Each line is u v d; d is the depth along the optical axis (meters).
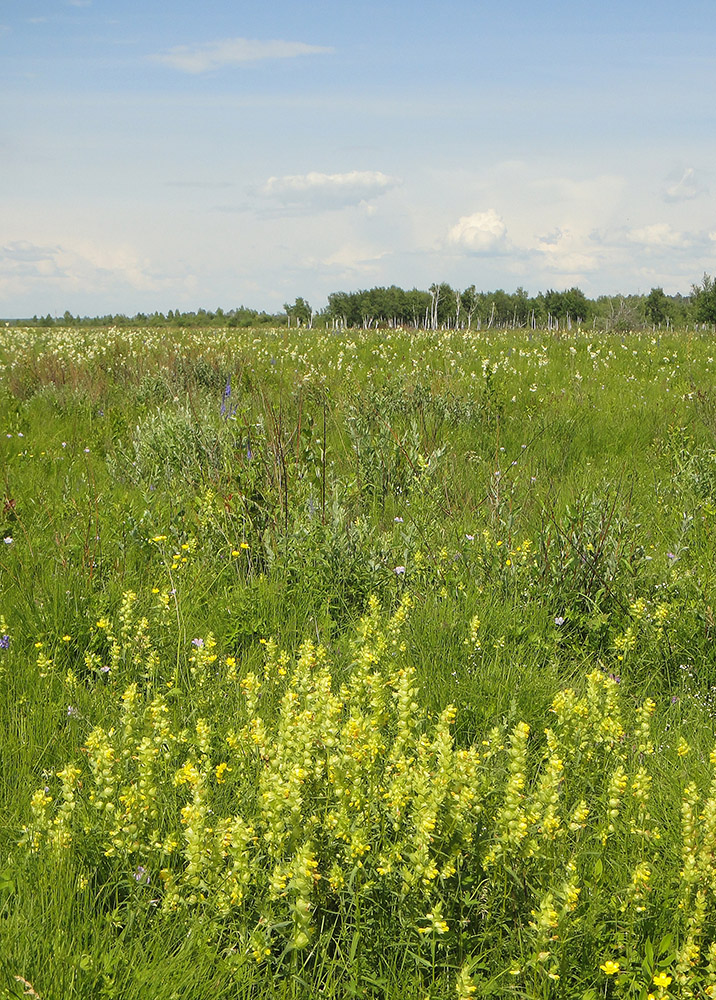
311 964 2.38
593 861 2.65
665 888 2.57
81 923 2.40
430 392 9.40
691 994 2.26
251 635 4.35
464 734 3.53
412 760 2.57
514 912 2.43
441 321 67.38
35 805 2.64
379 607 4.15
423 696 3.69
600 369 13.97
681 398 10.28
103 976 2.21
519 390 11.00
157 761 2.81
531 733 3.53
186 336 23.78
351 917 2.41
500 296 83.62
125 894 2.59
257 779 2.81
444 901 2.40
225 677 3.75
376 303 75.94
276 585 4.76
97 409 10.34
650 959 2.30
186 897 2.53
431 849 2.43
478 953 2.41
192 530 5.61
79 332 30.08
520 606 4.63
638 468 7.51
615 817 2.70
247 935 2.33
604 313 69.44
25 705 3.59
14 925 2.36
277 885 2.25
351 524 5.34
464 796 2.38
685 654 4.22
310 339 20.33
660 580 4.89
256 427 6.96
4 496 5.93
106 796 2.58
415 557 5.00
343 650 4.15
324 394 8.73
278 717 3.39
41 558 5.12
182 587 4.84
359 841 2.34
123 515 5.85
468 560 5.11
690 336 21.05
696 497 6.43
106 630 4.15
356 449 6.99
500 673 3.90
